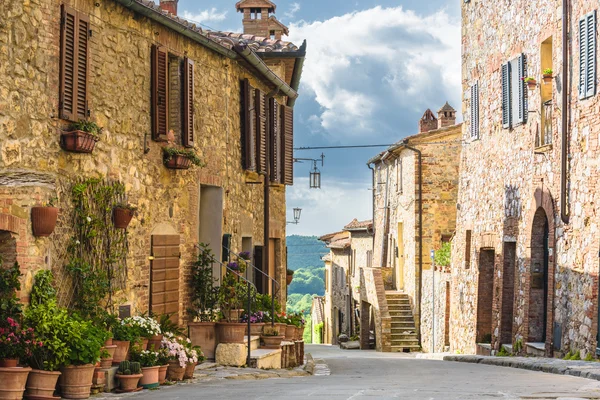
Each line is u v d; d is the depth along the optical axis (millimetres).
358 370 18766
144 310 14844
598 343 16875
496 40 24875
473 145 27422
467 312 27297
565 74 18812
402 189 39281
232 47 18953
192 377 13891
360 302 40312
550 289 19812
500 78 24328
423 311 35031
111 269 13297
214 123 18422
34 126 11336
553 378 13852
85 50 12648
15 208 10867
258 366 16250
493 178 25016
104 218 13102
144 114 14977
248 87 20531
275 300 20219
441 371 17312
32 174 11219
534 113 21359
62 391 10664
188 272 17000
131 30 14469
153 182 15352
